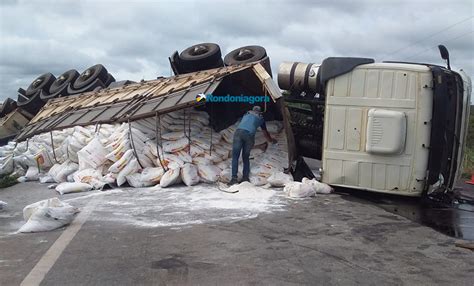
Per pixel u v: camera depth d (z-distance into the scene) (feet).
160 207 23.75
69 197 27.20
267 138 34.22
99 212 22.68
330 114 27.58
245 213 22.45
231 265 15.06
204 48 42.04
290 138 31.68
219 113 34.86
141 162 30.71
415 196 26.71
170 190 28.32
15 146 45.68
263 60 37.32
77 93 54.24
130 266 14.94
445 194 27.84
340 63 27.14
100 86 54.34
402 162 26.20
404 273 14.49
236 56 40.24
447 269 14.90
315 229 19.72
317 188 27.71
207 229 19.48
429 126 25.75
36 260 15.52
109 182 29.71
